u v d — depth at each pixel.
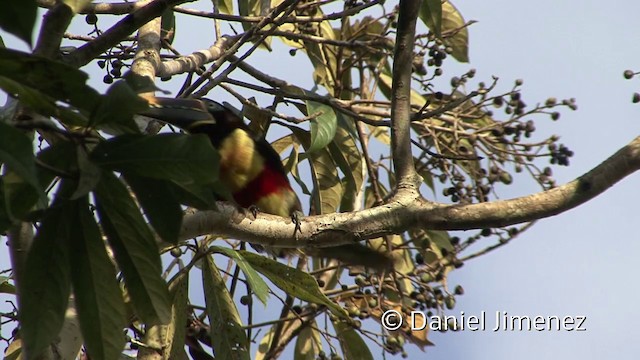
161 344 8.58
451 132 10.45
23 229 6.30
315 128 9.81
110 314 5.65
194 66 9.51
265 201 9.41
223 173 9.27
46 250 5.33
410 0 7.88
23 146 4.29
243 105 10.54
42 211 5.29
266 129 10.66
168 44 10.38
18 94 5.01
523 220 7.09
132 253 5.63
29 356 5.27
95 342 5.65
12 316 8.14
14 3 4.07
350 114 10.02
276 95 10.23
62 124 5.61
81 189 4.79
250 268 8.19
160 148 4.88
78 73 4.72
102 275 5.58
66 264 5.37
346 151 11.24
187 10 9.39
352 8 10.08
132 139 4.90
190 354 9.51
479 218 7.12
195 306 9.58
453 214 7.19
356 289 10.02
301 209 9.71
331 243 7.41
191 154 4.87
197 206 5.28
